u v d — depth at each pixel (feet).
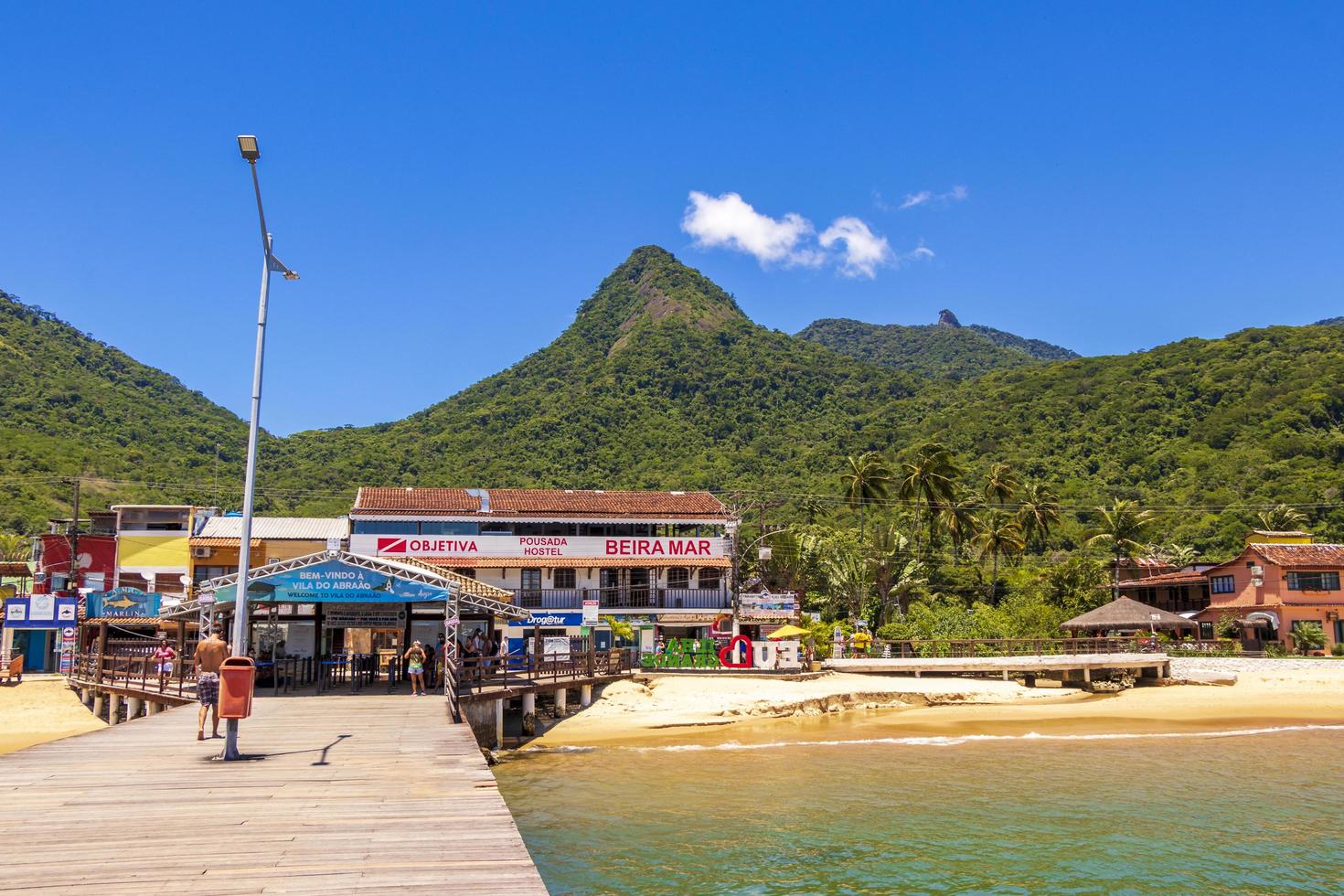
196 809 43.24
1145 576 280.10
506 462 407.44
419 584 101.24
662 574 191.83
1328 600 217.15
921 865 63.62
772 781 90.48
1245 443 333.01
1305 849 67.51
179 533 194.39
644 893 57.77
